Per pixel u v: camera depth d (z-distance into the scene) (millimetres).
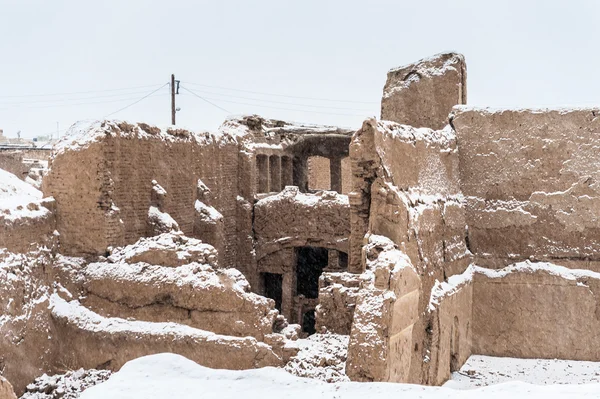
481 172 23203
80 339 17172
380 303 14875
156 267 17266
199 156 23891
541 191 22625
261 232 27500
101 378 16422
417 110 26016
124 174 19266
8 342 15812
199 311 16422
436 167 20781
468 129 23344
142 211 20078
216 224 23344
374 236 16578
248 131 28578
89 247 18406
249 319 15992
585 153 22219
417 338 17609
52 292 17969
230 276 16656
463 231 22828
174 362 11898
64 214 18656
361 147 16906
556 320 22281
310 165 38469
